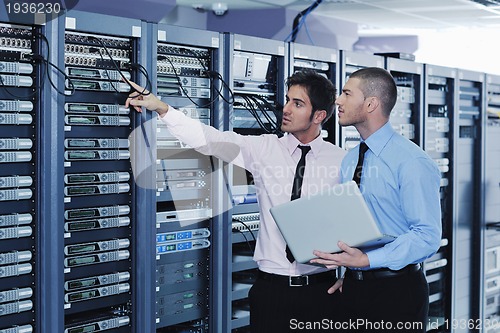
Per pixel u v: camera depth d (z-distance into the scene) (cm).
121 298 343
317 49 436
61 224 307
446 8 571
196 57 374
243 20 566
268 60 413
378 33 739
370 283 309
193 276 381
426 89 531
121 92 335
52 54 301
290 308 338
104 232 334
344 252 293
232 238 397
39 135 301
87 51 325
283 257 338
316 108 341
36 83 301
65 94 306
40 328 306
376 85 308
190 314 381
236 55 392
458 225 571
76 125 320
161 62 358
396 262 291
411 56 521
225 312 387
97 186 327
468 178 586
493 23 660
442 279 568
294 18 594
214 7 539
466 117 588
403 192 300
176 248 368
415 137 529
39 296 305
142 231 341
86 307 328
